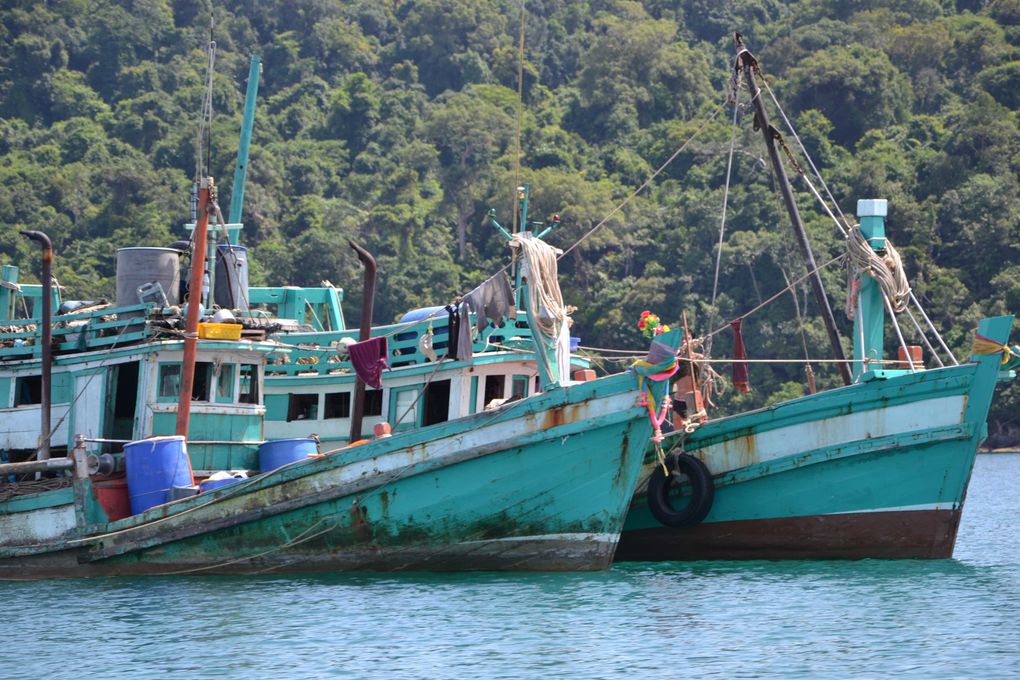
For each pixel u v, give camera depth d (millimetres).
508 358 75938
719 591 63281
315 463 65125
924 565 71562
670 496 75125
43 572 69625
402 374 76875
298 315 94938
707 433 74188
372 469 64625
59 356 74500
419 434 64188
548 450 63469
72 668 50031
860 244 76312
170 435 70938
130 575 68625
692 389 76875
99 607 60500
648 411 62375
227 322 73250
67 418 74000
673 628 55156
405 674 48438
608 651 51438
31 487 71312
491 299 67562
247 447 72812
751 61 88688
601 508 64125
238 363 72875
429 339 74312
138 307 72250
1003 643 52406
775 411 72812
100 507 68500
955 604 60094
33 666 50344
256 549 66562
